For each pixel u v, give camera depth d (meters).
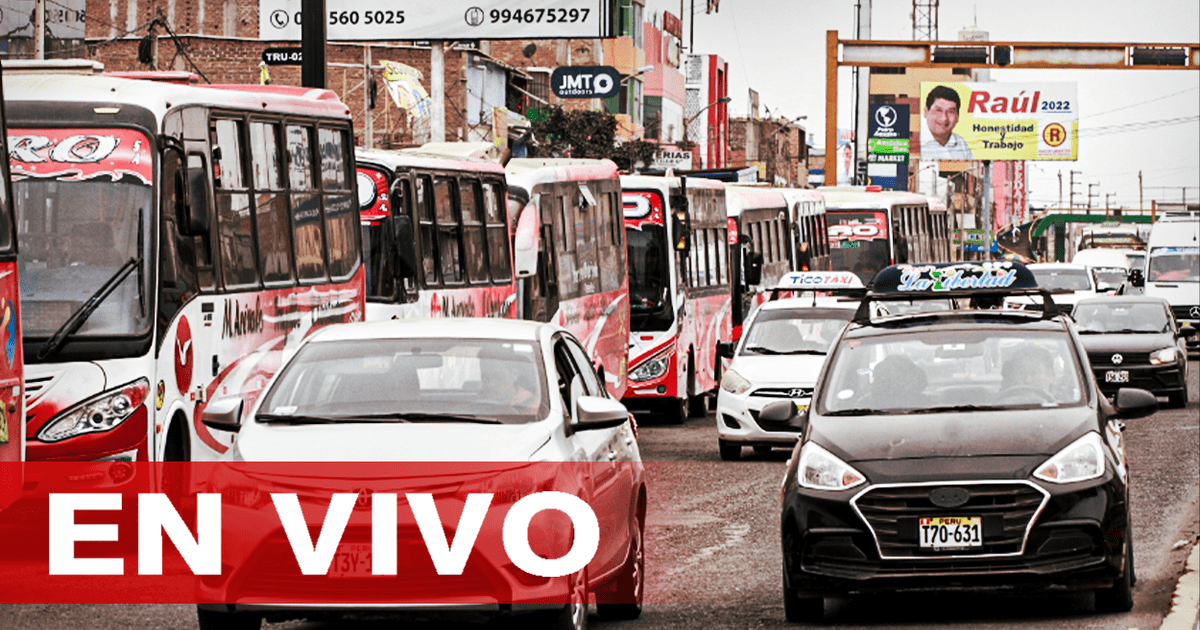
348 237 43.44
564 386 25.03
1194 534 34.97
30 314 30.83
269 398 23.84
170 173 32.56
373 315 46.00
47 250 31.34
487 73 160.00
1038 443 25.09
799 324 55.97
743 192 85.81
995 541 24.45
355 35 106.50
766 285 88.50
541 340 25.03
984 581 24.42
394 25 106.12
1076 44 133.12
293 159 39.84
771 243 90.94
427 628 25.08
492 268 54.59
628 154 153.50
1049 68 134.00
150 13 149.12
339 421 23.05
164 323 31.75
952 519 24.47
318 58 56.03
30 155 31.80
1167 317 77.81
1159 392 73.81
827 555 24.84
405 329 25.25
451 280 50.66
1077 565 24.47
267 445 21.80
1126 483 25.53
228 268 35.38
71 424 30.28
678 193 71.31
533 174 57.28
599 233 64.00
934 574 24.45
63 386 30.36
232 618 21.20
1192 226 124.94
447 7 105.38
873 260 113.19
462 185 52.16
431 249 49.28
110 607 26.78
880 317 30.31
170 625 25.19
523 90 164.88
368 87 108.69
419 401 23.59
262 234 37.56
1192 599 26.36
